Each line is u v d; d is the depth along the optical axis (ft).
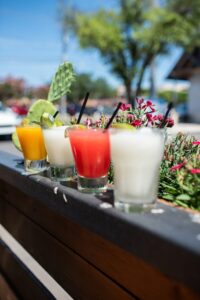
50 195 1.55
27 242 2.31
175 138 1.86
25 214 2.31
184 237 0.93
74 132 1.36
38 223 2.11
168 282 1.12
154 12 19.51
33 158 1.84
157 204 1.22
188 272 0.89
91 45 20.36
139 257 1.04
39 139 1.80
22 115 11.30
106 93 61.77
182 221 1.06
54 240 1.91
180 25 19.42
